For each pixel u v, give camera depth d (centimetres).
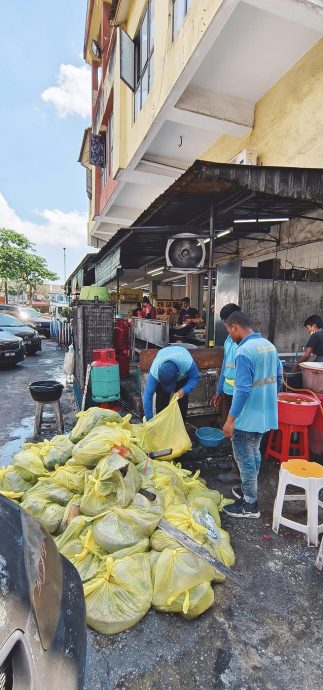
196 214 567
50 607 118
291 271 592
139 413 496
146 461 270
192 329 679
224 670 165
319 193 381
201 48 482
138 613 181
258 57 515
